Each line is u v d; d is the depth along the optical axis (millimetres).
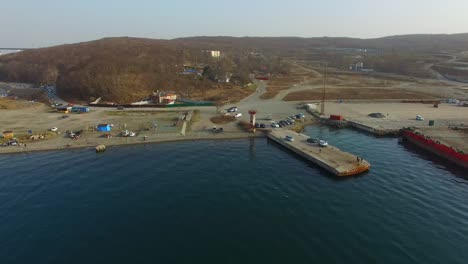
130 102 134625
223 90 164750
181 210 46125
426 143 77188
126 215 44594
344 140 86812
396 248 37281
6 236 39375
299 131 95938
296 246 37688
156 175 59406
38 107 122250
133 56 188125
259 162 68062
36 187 53594
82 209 46156
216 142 83875
